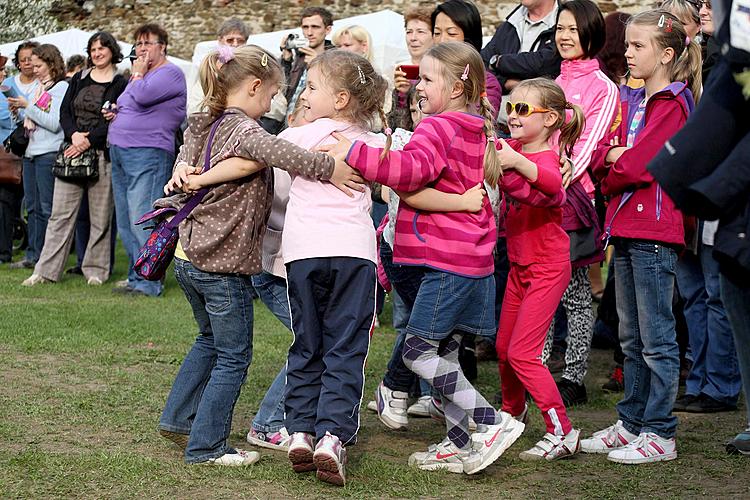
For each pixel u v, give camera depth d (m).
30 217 8.65
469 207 3.18
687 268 4.41
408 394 4.20
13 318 5.92
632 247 3.52
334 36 6.35
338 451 3.03
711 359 4.31
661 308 3.50
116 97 7.42
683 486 3.21
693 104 3.50
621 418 3.66
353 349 3.12
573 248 4.28
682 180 2.15
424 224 3.22
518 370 3.52
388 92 5.05
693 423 4.11
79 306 6.50
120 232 7.23
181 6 16.38
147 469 3.19
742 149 2.08
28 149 8.34
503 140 3.39
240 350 3.27
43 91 8.19
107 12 17.00
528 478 3.29
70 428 3.69
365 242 3.14
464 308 3.23
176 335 5.60
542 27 5.33
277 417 3.58
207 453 3.27
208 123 3.25
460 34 4.89
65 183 7.53
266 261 3.51
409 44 5.28
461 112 3.25
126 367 4.80
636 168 3.42
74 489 2.99
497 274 5.01
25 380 4.44
